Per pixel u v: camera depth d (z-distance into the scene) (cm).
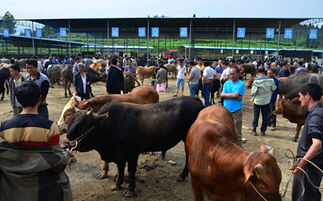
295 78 1019
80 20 3919
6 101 1302
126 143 439
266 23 4062
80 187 493
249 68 2566
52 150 259
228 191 294
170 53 4972
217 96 1399
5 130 250
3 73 1281
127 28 4575
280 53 4822
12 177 248
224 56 4912
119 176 477
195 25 4338
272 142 736
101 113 435
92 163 598
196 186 345
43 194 257
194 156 338
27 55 4153
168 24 4275
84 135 402
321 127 305
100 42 6781
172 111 479
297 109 717
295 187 342
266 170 241
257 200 253
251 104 1269
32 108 264
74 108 478
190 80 1086
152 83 1673
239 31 3475
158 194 470
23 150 249
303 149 329
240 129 592
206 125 359
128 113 447
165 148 487
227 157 289
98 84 1983
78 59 1391
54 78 1748
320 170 291
